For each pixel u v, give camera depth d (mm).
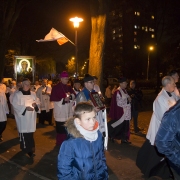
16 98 6574
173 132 2877
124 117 7645
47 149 7414
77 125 2650
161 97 4824
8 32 21281
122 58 49250
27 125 6566
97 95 5383
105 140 5020
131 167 5844
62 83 7664
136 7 23594
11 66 38469
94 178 2645
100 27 10461
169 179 5078
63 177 2609
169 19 24531
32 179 5281
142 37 33250
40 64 44781
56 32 11117
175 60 29328
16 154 7027
